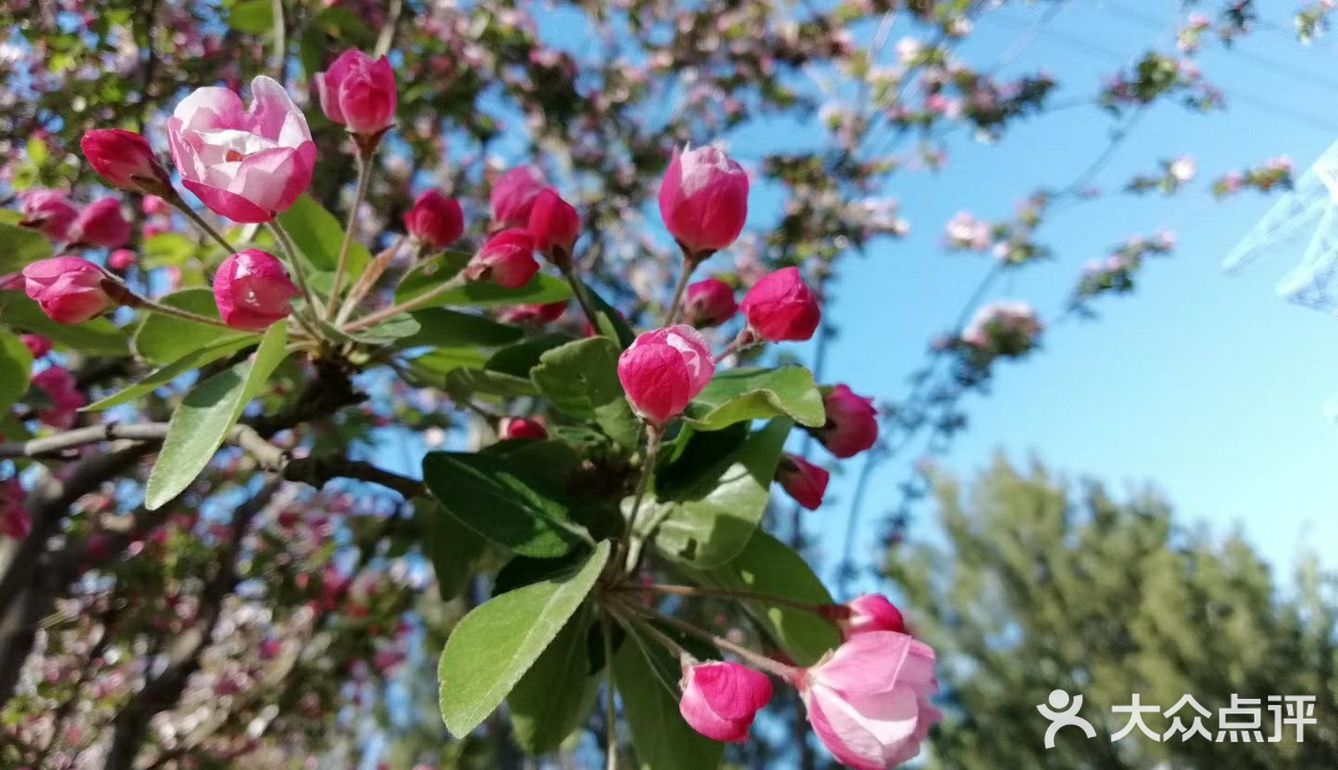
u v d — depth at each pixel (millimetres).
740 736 151
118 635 602
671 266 1026
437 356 235
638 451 195
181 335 203
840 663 159
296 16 381
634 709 203
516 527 174
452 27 693
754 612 198
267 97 170
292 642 776
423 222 222
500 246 199
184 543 612
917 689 159
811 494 203
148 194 184
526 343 220
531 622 147
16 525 295
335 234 243
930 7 911
